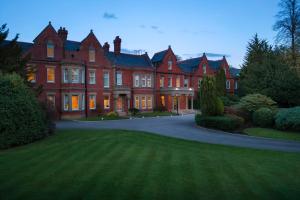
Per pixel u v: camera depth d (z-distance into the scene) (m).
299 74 31.00
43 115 17.97
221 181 8.40
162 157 11.49
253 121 25.27
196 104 50.28
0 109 14.82
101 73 38.62
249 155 12.69
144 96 43.53
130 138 16.34
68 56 35.47
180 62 57.94
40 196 7.00
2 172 9.21
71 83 34.84
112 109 39.56
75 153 12.18
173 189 7.59
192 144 15.61
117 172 9.12
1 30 20.28
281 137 20.30
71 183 7.99
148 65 45.66
